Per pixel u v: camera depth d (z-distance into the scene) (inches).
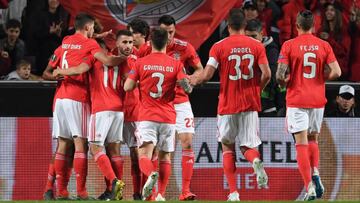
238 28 1050.1
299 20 1074.1
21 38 1370.6
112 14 1314.0
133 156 1141.1
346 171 1278.3
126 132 1136.2
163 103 1035.9
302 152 1064.2
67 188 1240.2
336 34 1380.4
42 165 1256.2
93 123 1080.8
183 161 1132.5
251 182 1262.3
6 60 1338.6
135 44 1120.2
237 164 1262.3
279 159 1268.5
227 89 1051.3
